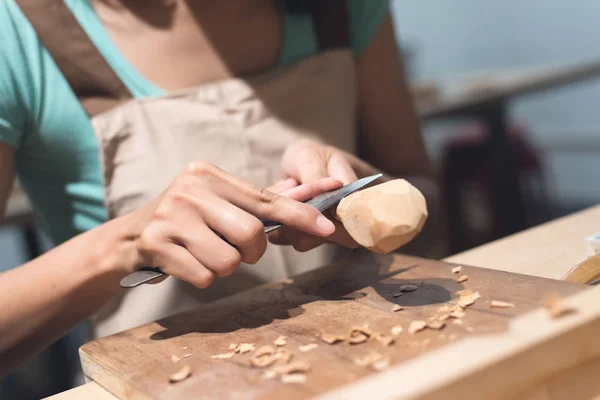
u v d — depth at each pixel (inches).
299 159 32.1
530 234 34.3
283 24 42.3
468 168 102.1
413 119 48.0
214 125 37.8
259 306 28.3
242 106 38.6
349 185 27.8
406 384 17.3
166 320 28.1
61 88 35.9
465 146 102.7
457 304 24.2
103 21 38.2
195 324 27.2
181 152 37.2
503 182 92.2
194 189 26.7
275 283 31.0
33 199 39.8
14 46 34.8
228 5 40.7
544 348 18.8
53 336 33.1
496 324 22.0
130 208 37.0
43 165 37.9
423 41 158.7
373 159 48.5
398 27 159.5
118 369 23.6
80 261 30.3
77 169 37.5
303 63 41.1
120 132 36.5
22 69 35.0
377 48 45.3
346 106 42.3
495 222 94.5
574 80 96.0
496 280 26.6
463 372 17.6
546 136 150.6
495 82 97.7
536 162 112.3
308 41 43.0
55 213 39.8
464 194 107.3
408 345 21.5
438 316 23.7
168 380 22.2
